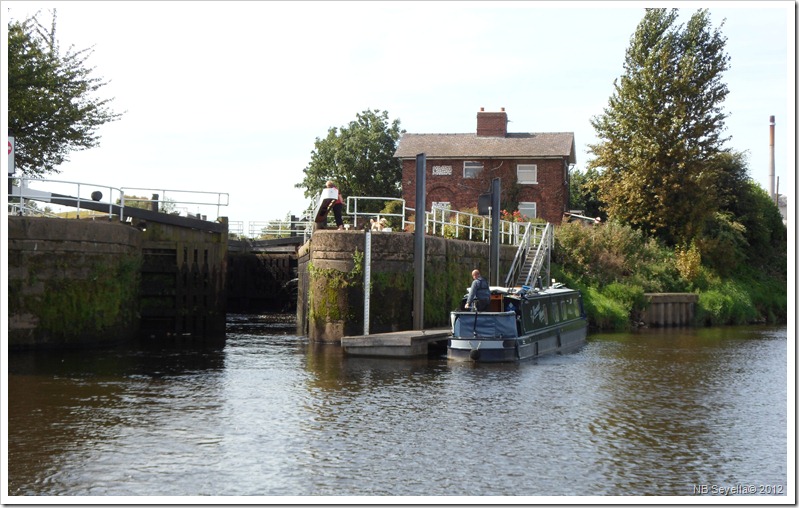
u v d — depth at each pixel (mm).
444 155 54250
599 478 12344
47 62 33656
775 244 58000
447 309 29562
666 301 41938
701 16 49594
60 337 24625
